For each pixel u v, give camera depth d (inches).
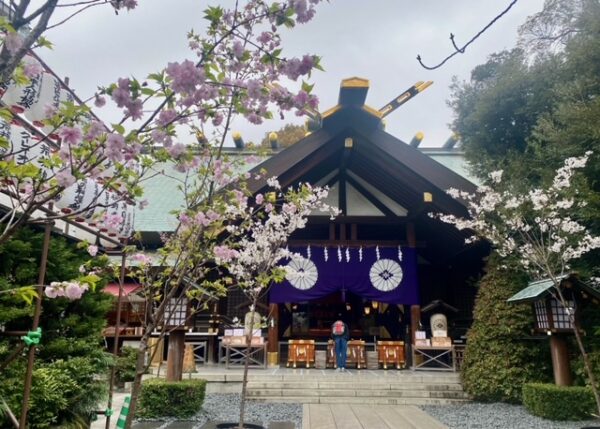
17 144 118.6
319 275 481.7
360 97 408.8
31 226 188.2
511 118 399.5
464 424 264.1
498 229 328.5
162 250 152.0
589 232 305.4
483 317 347.6
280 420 272.5
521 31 370.9
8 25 67.5
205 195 160.4
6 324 177.9
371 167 475.5
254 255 273.4
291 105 98.3
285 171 415.8
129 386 370.0
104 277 203.8
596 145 288.8
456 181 409.4
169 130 93.5
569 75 331.6
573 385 291.3
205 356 472.7
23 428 117.4
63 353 190.7
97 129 80.7
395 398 333.7
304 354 439.5
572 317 233.5
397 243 492.7
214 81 91.4
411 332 478.9
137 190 105.2
